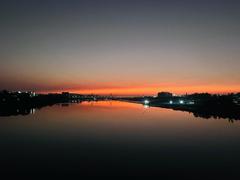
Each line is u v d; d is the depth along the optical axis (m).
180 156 28.45
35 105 165.25
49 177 21.62
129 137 41.09
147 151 31.05
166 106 151.00
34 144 35.62
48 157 28.31
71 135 43.28
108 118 73.38
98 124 58.91
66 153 30.23
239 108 94.44
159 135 42.94
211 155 28.73
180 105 153.25
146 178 21.36
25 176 21.94
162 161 26.45
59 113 93.56
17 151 31.38
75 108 131.50
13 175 22.23
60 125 57.03
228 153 29.61
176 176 21.80
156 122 62.75
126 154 29.62
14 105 150.62
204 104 130.38
